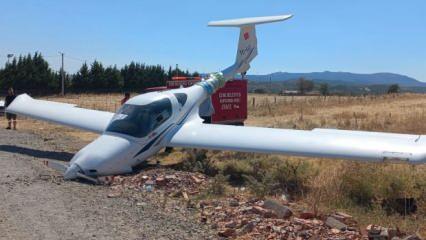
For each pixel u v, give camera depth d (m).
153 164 13.17
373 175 9.53
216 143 12.12
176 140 12.60
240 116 20.33
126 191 9.77
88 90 91.50
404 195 9.05
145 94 13.46
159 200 9.12
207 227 7.38
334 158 10.34
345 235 6.91
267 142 11.57
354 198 9.16
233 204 8.60
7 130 21.77
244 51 21.39
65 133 20.98
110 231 7.01
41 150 15.68
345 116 28.05
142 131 12.05
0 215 7.67
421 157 9.38
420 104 41.06
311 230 7.05
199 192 9.81
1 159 13.34
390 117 25.77
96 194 9.42
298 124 23.19
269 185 9.77
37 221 7.39
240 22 21.56
